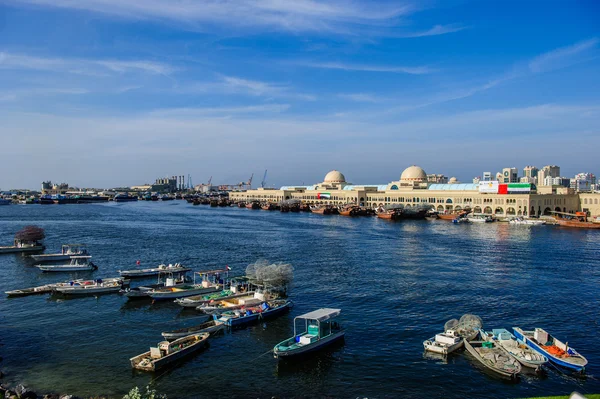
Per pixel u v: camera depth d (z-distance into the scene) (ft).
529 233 567.18
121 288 284.20
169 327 216.13
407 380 160.15
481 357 171.63
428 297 260.21
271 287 261.44
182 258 392.68
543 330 187.52
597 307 240.94
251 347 190.29
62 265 349.00
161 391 152.46
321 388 154.92
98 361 176.14
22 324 219.82
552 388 154.30
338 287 283.79
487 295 264.11
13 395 146.00
